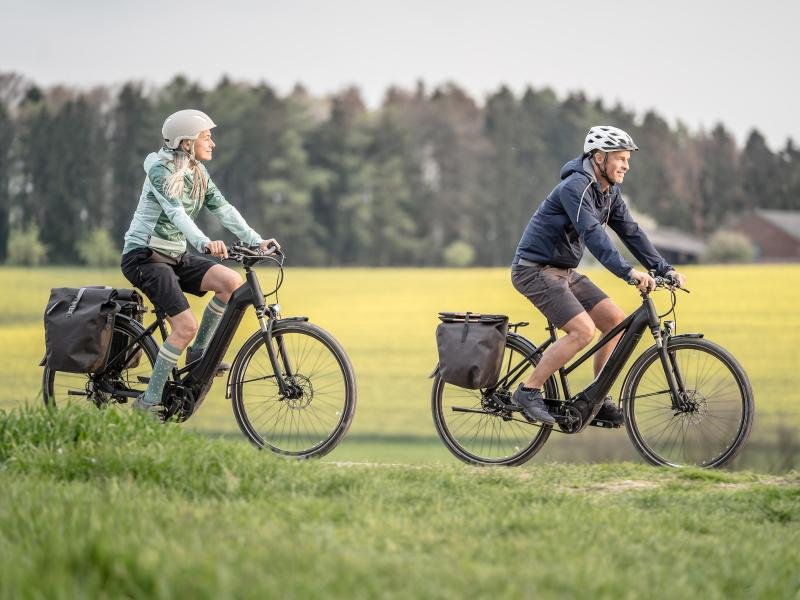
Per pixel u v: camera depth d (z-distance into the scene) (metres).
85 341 13.57
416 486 10.90
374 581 7.05
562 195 13.09
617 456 39.44
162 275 13.23
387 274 141.88
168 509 8.93
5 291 118.31
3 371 68.81
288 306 100.62
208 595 6.57
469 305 98.56
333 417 13.33
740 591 7.57
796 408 50.69
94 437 11.12
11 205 179.50
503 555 8.05
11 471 10.48
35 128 182.38
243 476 10.37
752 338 74.06
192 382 13.40
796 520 10.48
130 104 188.75
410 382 62.12
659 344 13.22
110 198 183.50
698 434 13.78
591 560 7.92
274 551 7.59
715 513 10.47
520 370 13.73
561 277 13.45
